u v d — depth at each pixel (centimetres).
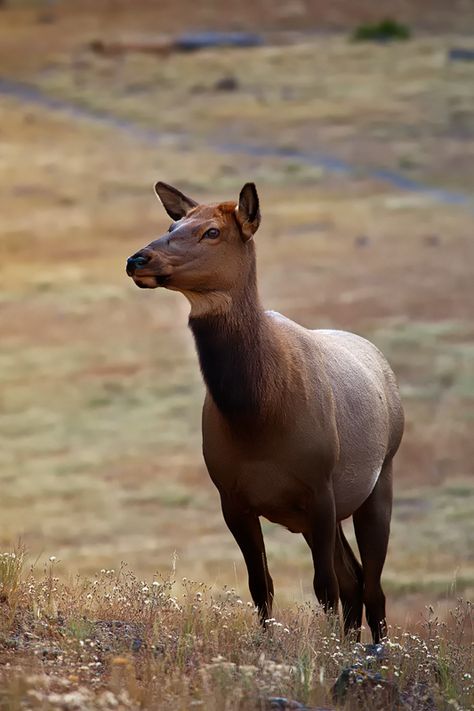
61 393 12744
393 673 2502
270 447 2914
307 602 3066
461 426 10544
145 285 2827
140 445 10975
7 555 2961
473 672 2541
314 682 2370
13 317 15850
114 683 2227
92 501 9244
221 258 2847
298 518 3080
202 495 9438
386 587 6444
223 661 2372
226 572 6856
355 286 16275
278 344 2956
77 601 2873
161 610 2789
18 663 2358
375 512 3475
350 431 3206
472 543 7644
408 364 12581
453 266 17012
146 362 13775
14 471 10181
